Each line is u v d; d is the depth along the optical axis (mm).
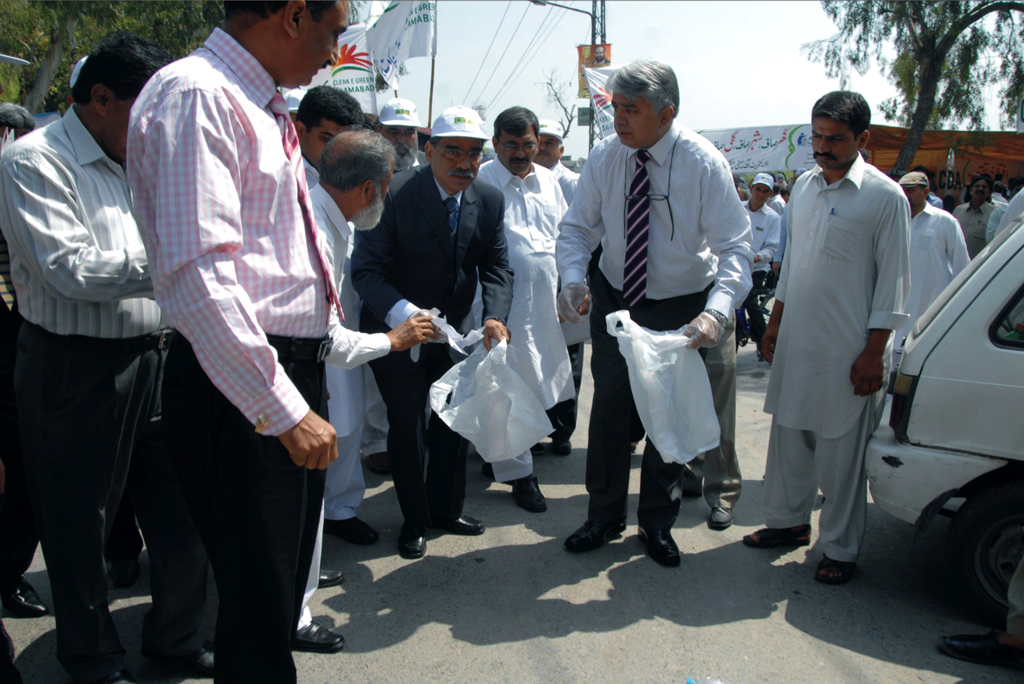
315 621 2729
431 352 3215
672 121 2934
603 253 3254
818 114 2816
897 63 17562
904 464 2787
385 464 4285
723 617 2785
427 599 2896
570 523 3623
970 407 2668
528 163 3965
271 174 1538
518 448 2959
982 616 2719
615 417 3207
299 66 1595
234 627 1688
